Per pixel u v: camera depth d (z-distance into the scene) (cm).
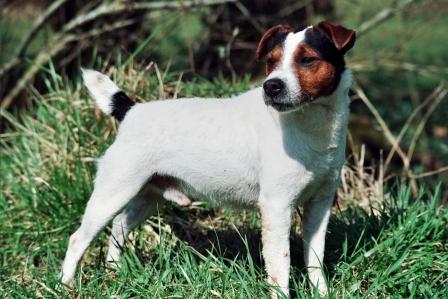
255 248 557
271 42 455
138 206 537
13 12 902
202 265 489
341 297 463
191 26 905
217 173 486
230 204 507
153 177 505
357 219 559
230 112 482
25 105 862
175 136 488
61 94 675
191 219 611
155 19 893
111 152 498
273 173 457
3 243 590
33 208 600
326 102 445
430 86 1159
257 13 921
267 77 436
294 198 462
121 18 873
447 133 1018
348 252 525
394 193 651
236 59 902
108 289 477
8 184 641
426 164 922
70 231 588
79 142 629
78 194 597
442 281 480
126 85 666
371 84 1100
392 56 951
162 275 480
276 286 455
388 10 880
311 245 489
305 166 455
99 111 648
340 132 455
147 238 575
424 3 888
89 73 519
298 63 434
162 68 850
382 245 502
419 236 512
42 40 948
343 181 653
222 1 826
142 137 492
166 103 503
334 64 439
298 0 940
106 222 498
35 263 577
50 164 632
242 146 474
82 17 844
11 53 917
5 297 486
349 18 948
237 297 459
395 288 475
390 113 1062
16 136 692
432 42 1315
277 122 455
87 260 560
